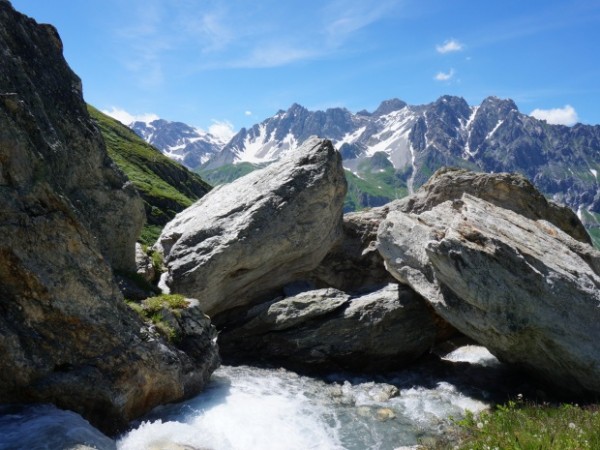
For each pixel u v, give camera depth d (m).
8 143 14.24
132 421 16.55
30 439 12.74
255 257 27.05
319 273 31.55
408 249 26.16
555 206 34.56
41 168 15.20
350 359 25.47
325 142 30.36
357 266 32.31
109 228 21.20
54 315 14.98
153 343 17.52
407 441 17.33
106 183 21.14
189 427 16.33
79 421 14.21
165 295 21.55
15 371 14.19
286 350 25.58
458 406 21.30
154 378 17.03
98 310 16.02
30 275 14.36
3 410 14.22
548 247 24.17
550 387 23.44
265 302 28.50
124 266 22.47
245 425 17.17
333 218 30.66
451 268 22.41
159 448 14.59
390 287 28.30
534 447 12.14
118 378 15.87
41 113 17.28
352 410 20.03
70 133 19.30
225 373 23.02
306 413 19.09
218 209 28.81
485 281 21.78
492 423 15.34
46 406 14.66
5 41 16.98
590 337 20.42
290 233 27.91
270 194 28.06
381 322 25.88
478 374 25.91
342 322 25.78
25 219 14.37
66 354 15.19
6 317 14.27
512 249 21.73
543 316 20.94
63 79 19.67
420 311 26.89
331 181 29.56
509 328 21.53
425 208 34.69
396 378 25.20
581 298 21.00
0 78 15.84
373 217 34.28
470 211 25.39
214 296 26.53
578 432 13.76
